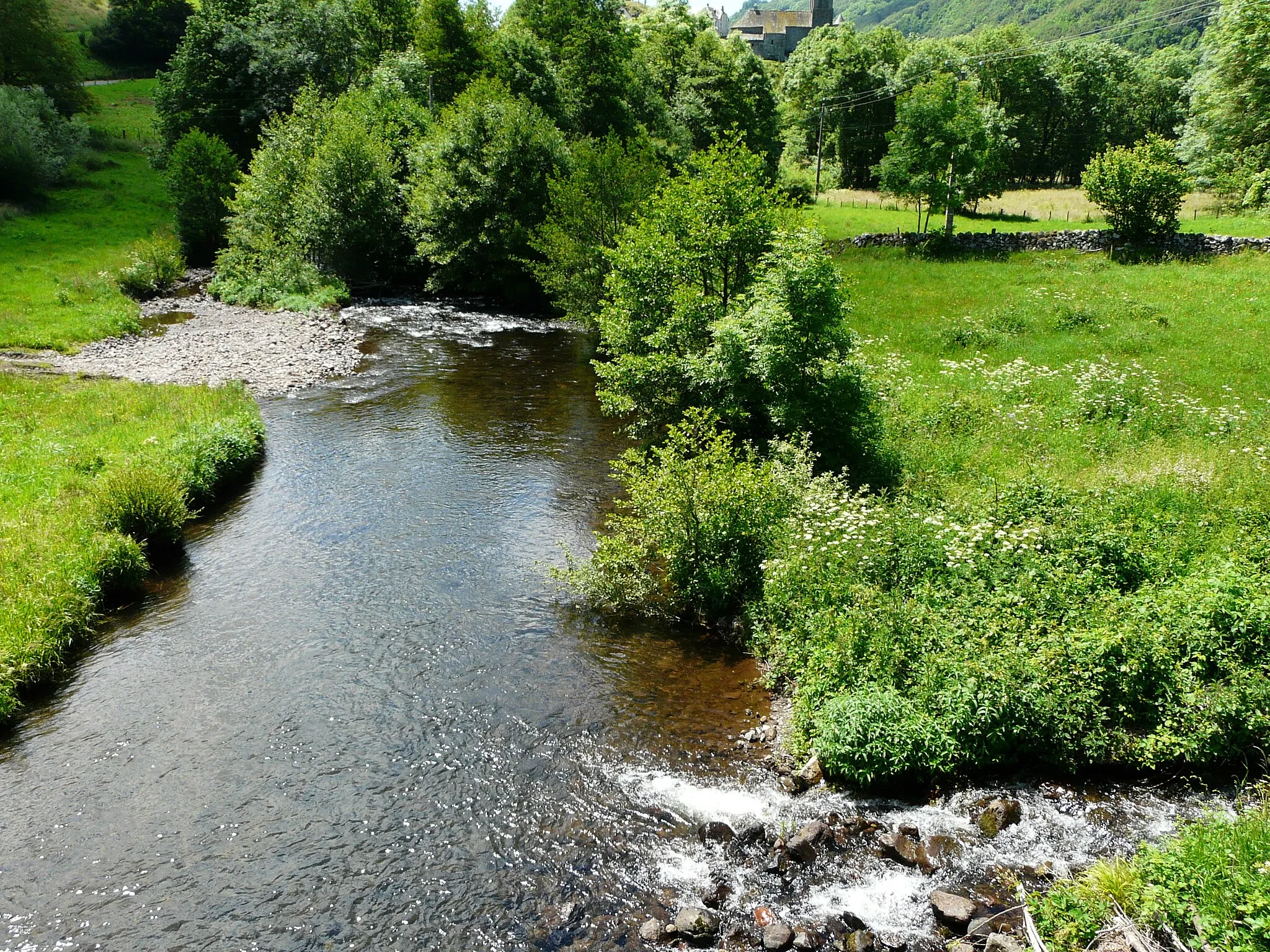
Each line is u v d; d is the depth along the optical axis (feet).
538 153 147.23
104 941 26.86
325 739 37.40
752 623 45.01
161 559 55.16
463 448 76.38
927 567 43.98
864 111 276.00
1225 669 35.88
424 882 29.32
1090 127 291.58
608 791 33.96
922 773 33.71
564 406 89.86
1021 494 50.78
